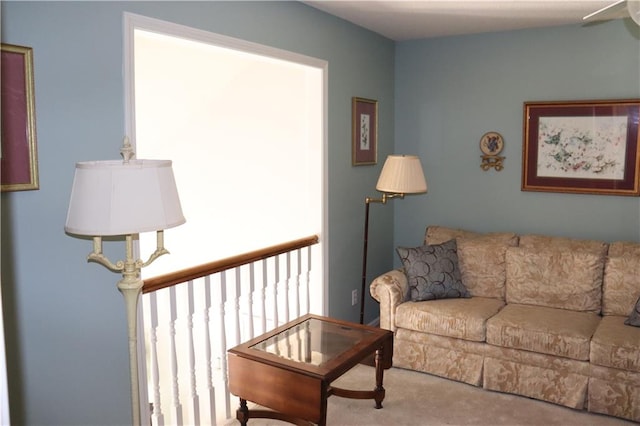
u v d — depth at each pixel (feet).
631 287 11.87
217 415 10.69
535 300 12.76
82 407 7.38
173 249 15.12
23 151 6.42
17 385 6.58
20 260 6.53
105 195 5.56
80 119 7.08
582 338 10.62
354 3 11.62
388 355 10.69
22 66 6.36
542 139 14.37
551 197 14.48
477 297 13.41
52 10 6.68
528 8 12.11
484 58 14.96
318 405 8.30
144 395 8.17
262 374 8.91
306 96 12.60
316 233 12.89
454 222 15.93
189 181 14.75
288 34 11.12
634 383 10.16
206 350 9.86
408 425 10.29
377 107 15.11
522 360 11.27
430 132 15.96
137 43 14.58
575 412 10.72
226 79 13.98
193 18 8.76
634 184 13.34
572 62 13.87
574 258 12.49
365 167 14.71
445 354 12.17
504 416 10.62
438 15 12.76
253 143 13.84
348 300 14.28
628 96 13.32
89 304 7.36
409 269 13.21
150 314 8.63
